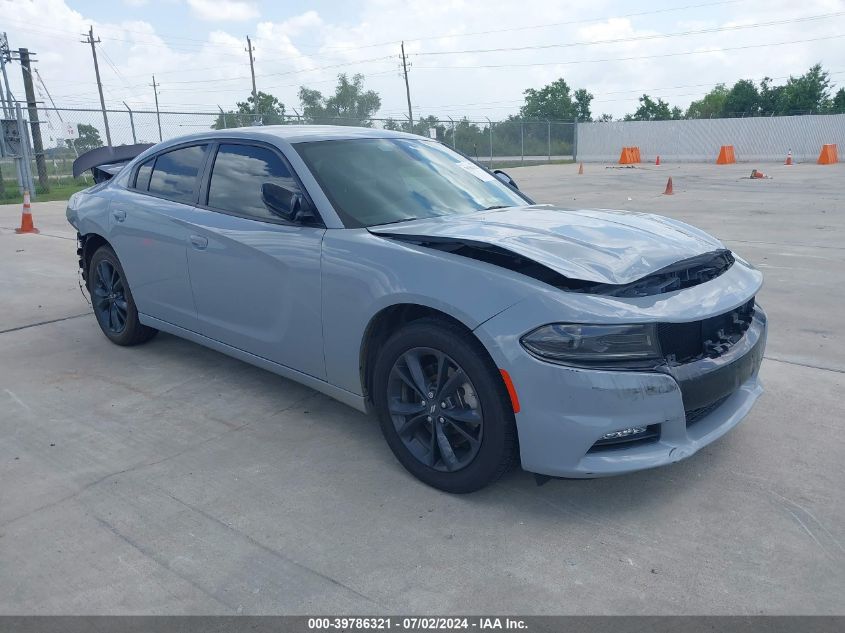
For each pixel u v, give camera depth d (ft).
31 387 13.96
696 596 7.71
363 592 7.85
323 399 13.29
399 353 9.95
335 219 10.94
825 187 55.77
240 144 12.92
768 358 15.05
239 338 12.71
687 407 8.91
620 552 8.51
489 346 8.74
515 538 8.82
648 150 120.57
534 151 117.29
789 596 7.69
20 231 34.53
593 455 8.70
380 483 10.21
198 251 12.98
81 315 19.15
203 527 9.12
